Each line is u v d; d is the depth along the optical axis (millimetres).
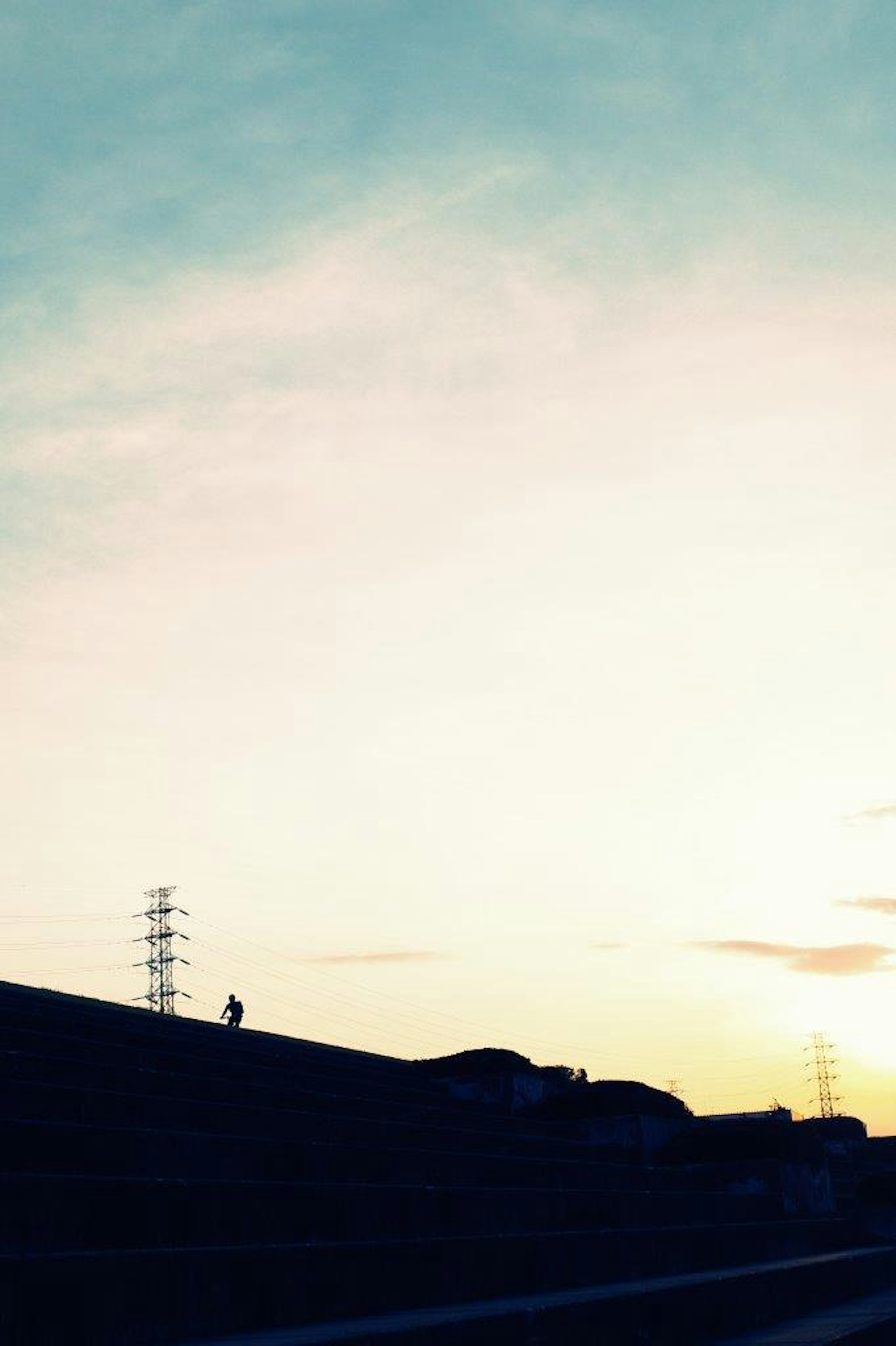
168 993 90562
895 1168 58906
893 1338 21984
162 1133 17016
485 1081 41062
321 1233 17359
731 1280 21172
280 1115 21891
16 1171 14703
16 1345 10969
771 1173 37531
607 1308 16938
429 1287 17328
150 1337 12469
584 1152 35375
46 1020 24656
